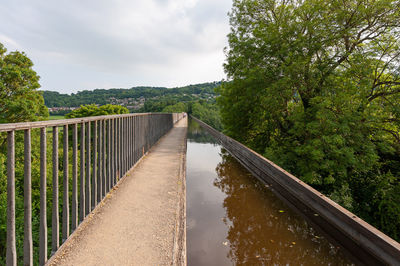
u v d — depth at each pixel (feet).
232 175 26.96
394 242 9.48
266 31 40.37
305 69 34.96
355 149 31.48
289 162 38.45
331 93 33.65
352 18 33.58
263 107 46.21
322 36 34.42
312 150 30.94
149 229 11.23
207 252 11.19
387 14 32.30
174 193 16.35
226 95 57.57
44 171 7.99
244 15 47.65
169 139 50.01
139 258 8.93
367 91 31.04
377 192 31.30
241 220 15.03
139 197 15.38
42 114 75.87
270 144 51.34
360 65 30.55
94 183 12.82
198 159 36.99
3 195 22.20
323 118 30.81
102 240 10.13
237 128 58.65
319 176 32.01
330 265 10.52
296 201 18.17
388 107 31.12
